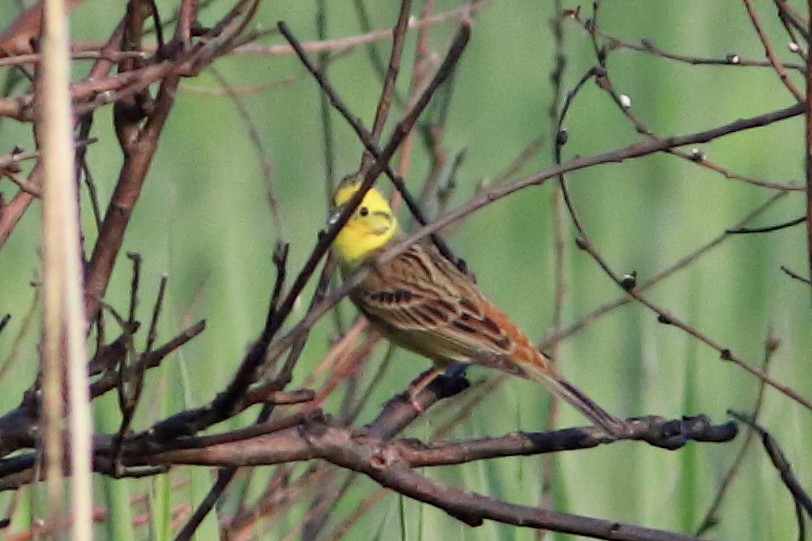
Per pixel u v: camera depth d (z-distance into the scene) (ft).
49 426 18.45
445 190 31.86
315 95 57.26
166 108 23.27
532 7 64.39
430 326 35.17
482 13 63.82
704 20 62.64
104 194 30.12
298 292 21.63
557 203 34.94
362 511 31.37
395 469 24.49
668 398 41.50
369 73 57.00
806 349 46.83
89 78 22.99
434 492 24.59
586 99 60.70
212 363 35.45
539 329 47.88
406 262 36.09
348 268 36.50
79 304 18.40
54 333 18.39
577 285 48.57
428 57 32.76
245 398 22.50
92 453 22.89
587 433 25.84
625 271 49.65
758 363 42.65
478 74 63.05
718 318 46.14
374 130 24.14
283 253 21.77
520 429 34.60
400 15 23.94
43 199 18.37
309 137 56.13
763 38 26.58
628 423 26.17
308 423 24.26
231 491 33.06
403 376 42.73
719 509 35.09
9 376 34.99
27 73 24.26
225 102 56.65
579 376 42.98
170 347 22.81
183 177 54.39
